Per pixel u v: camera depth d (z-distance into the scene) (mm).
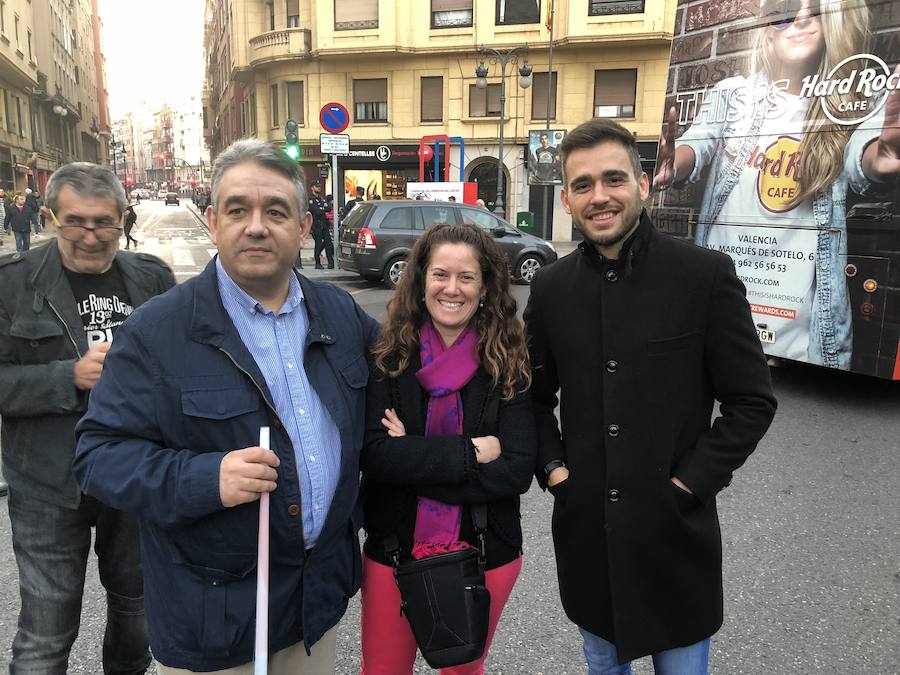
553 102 23094
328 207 14797
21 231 18031
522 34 22688
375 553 1853
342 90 24297
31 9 34344
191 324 1441
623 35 21531
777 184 5504
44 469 1919
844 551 3324
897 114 4660
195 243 21844
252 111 28000
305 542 1535
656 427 1670
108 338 2043
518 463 1771
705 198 6145
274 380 1509
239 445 1436
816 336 5332
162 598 1463
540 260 12625
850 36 4891
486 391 1833
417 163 24250
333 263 14633
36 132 36500
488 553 1821
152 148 156625
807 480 4199
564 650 2586
